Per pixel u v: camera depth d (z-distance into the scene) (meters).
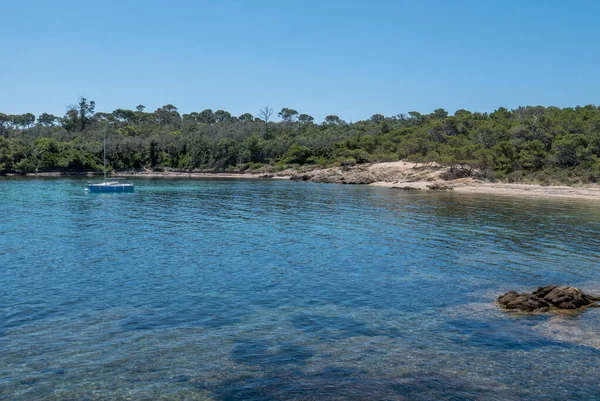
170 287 23.73
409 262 29.56
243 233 39.69
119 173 160.88
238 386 13.78
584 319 19.55
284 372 14.68
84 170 156.62
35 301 21.23
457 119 135.25
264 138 189.00
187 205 61.34
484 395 13.41
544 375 14.64
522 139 105.12
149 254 31.25
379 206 60.25
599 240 36.56
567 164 94.94
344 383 14.02
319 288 23.95
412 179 102.88
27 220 46.28
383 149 138.00
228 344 16.78
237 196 74.88
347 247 34.09
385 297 22.55
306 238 37.56
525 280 25.66
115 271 26.73
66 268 27.25
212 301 21.67
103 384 13.79
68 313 19.77
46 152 156.00
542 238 37.41
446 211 54.81
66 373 14.42
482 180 94.88
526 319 19.58
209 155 166.00
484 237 37.94
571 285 24.77
